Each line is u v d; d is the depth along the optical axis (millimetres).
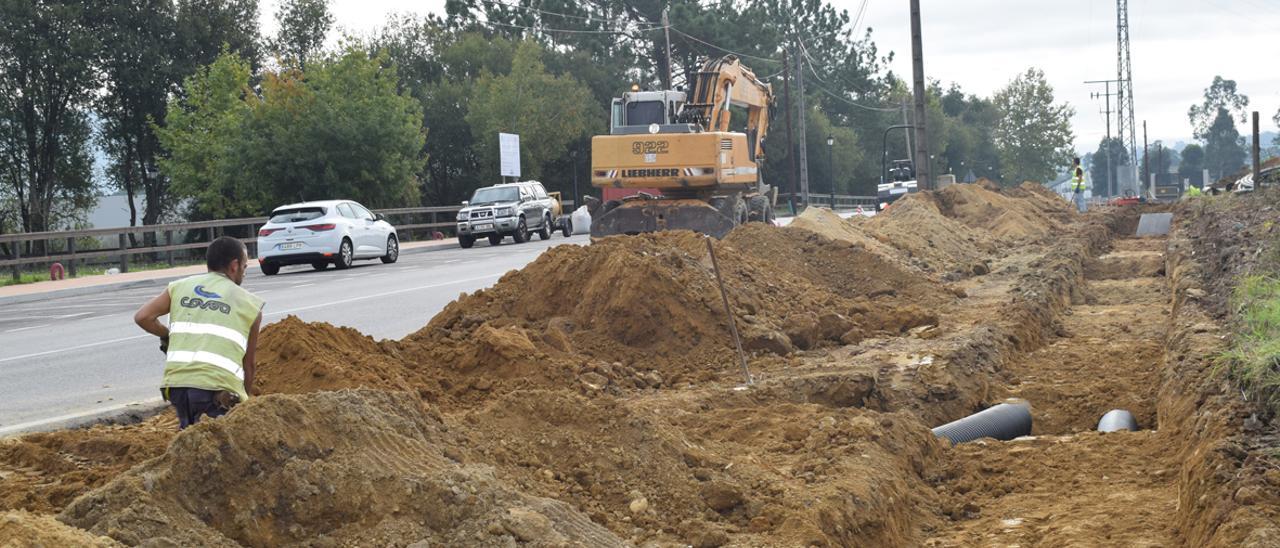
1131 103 85062
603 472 6039
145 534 4238
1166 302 17125
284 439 4809
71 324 17547
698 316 11508
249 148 41812
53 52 47125
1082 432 9109
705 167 26453
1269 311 9734
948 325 13414
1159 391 9867
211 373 6098
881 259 17219
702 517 5805
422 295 19375
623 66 73062
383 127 43188
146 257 43281
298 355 8375
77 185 53031
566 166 68562
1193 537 5820
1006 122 147750
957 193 33750
